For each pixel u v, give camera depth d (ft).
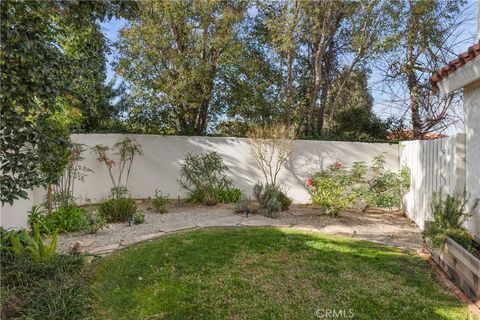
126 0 12.71
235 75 35.45
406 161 27.48
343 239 19.17
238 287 13.02
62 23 12.64
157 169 33.55
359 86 43.19
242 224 22.24
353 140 36.19
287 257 15.99
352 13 36.24
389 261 15.64
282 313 11.29
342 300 12.12
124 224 22.74
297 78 40.42
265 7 37.24
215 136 34.14
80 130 32.76
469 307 11.57
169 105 35.09
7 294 11.68
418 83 38.81
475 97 16.35
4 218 18.03
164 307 11.62
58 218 21.06
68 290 11.94
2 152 11.44
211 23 33.60
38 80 11.35
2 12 9.71
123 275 14.01
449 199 15.46
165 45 32.55
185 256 15.87
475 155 16.31
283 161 31.96
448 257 13.91
